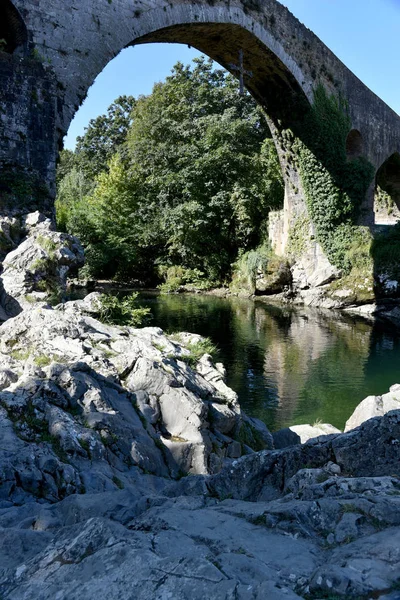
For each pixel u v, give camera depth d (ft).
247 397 46.37
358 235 98.68
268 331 75.46
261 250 118.21
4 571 8.08
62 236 39.78
